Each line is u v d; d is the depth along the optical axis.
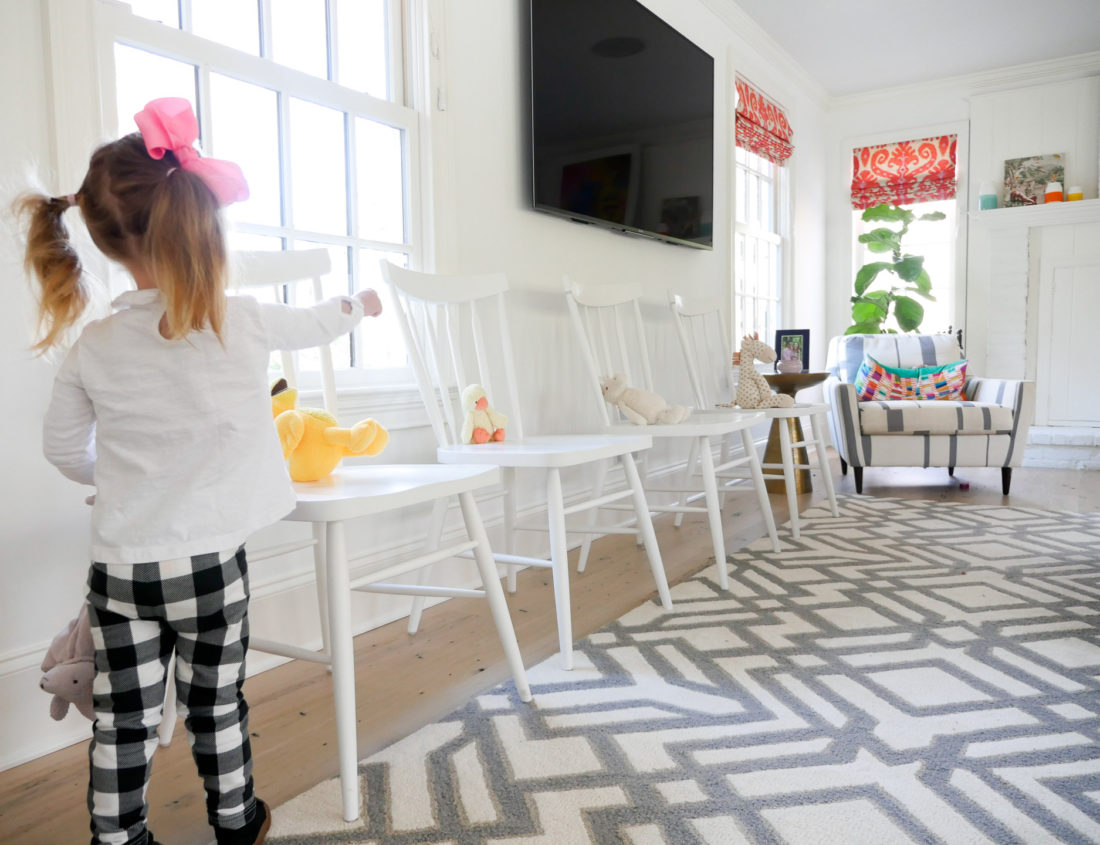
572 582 2.31
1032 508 3.33
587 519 2.81
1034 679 1.53
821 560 2.47
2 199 1.25
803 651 1.69
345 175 1.98
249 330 0.99
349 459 1.88
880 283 5.60
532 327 2.57
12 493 1.28
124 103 1.49
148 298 0.93
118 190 0.90
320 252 1.62
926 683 1.52
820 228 5.55
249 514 0.94
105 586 0.89
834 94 5.48
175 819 1.11
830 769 1.19
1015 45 4.64
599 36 2.72
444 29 2.17
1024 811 1.08
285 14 1.85
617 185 2.87
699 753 1.25
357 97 1.96
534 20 2.41
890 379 4.18
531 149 2.45
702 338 3.74
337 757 1.28
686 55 3.30
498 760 1.23
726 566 2.27
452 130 2.21
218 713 0.95
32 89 1.30
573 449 1.68
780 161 4.71
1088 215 4.75
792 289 4.93
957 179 5.26
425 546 2.03
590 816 1.08
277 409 1.37
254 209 1.76
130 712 0.91
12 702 1.28
